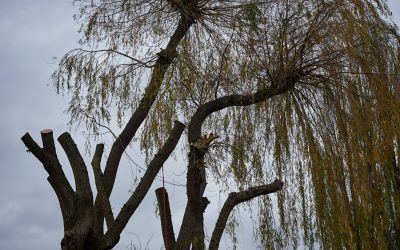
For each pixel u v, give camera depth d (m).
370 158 9.21
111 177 9.16
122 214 8.19
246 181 9.64
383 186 9.22
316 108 9.62
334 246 9.02
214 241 8.27
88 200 8.13
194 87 9.69
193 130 9.10
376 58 9.66
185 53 9.77
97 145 8.97
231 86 9.83
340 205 9.11
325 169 9.25
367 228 9.00
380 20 9.83
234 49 9.81
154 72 9.49
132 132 9.46
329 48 9.60
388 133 9.30
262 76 9.69
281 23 9.63
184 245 8.30
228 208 8.39
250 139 9.80
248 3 9.89
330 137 9.48
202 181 8.24
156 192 8.75
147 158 9.59
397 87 9.66
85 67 9.88
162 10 10.18
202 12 10.05
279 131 9.60
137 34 10.07
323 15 9.77
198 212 8.30
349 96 9.50
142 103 9.56
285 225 9.52
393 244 9.40
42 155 8.20
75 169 8.30
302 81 9.60
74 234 7.91
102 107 9.74
